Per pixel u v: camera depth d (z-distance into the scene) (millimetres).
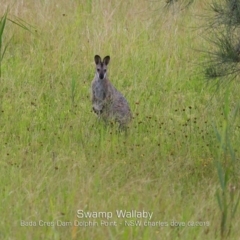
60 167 22094
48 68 31438
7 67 31391
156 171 22453
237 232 18641
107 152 23688
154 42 34281
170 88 30859
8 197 19672
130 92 29922
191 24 34969
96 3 37156
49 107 27828
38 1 36281
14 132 25469
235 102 28250
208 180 21922
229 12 21250
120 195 20188
